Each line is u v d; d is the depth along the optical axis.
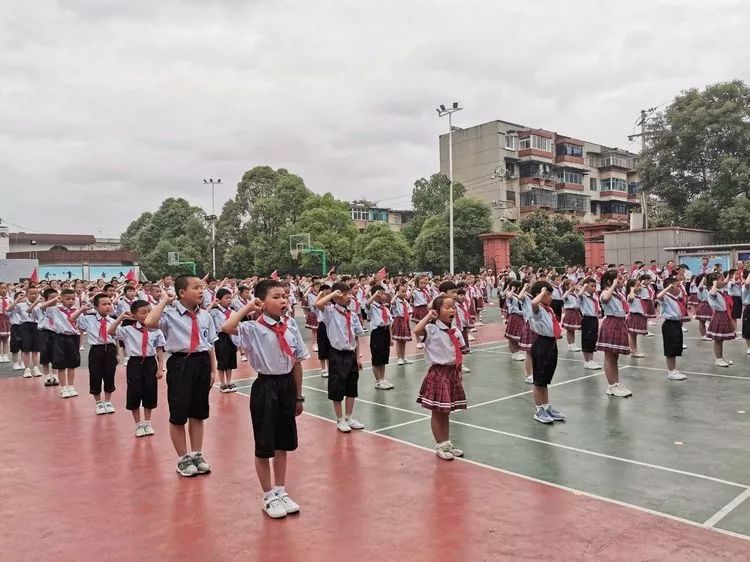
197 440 5.45
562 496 4.64
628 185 47.56
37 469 5.61
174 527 4.24
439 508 4.47
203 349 5.43
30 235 53.62
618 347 7.93
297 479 5.17
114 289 13.09
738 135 23.84
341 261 37.44
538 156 40.84
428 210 36.78
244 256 40.94
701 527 4.04
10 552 3.91
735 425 6.52
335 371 6.66
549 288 6.79
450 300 5.64
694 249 19.14
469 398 8.16
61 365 8.83
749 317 11.02
